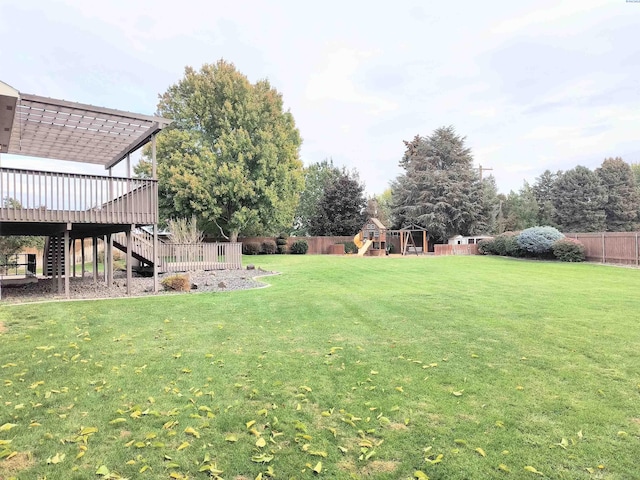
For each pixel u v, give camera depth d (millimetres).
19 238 16516
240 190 24031
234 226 25484
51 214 8648
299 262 20094
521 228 38625
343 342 5062
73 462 2434
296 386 3627
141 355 4570
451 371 3961
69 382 3746
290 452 2557
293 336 5383
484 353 4512
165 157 25281
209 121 25984
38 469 2361
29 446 2619
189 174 23547
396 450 2566
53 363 4281
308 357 4469
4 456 2482
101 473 2311
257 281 12219
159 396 3422
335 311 7031
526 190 42281
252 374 3941
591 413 3037
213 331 5668
